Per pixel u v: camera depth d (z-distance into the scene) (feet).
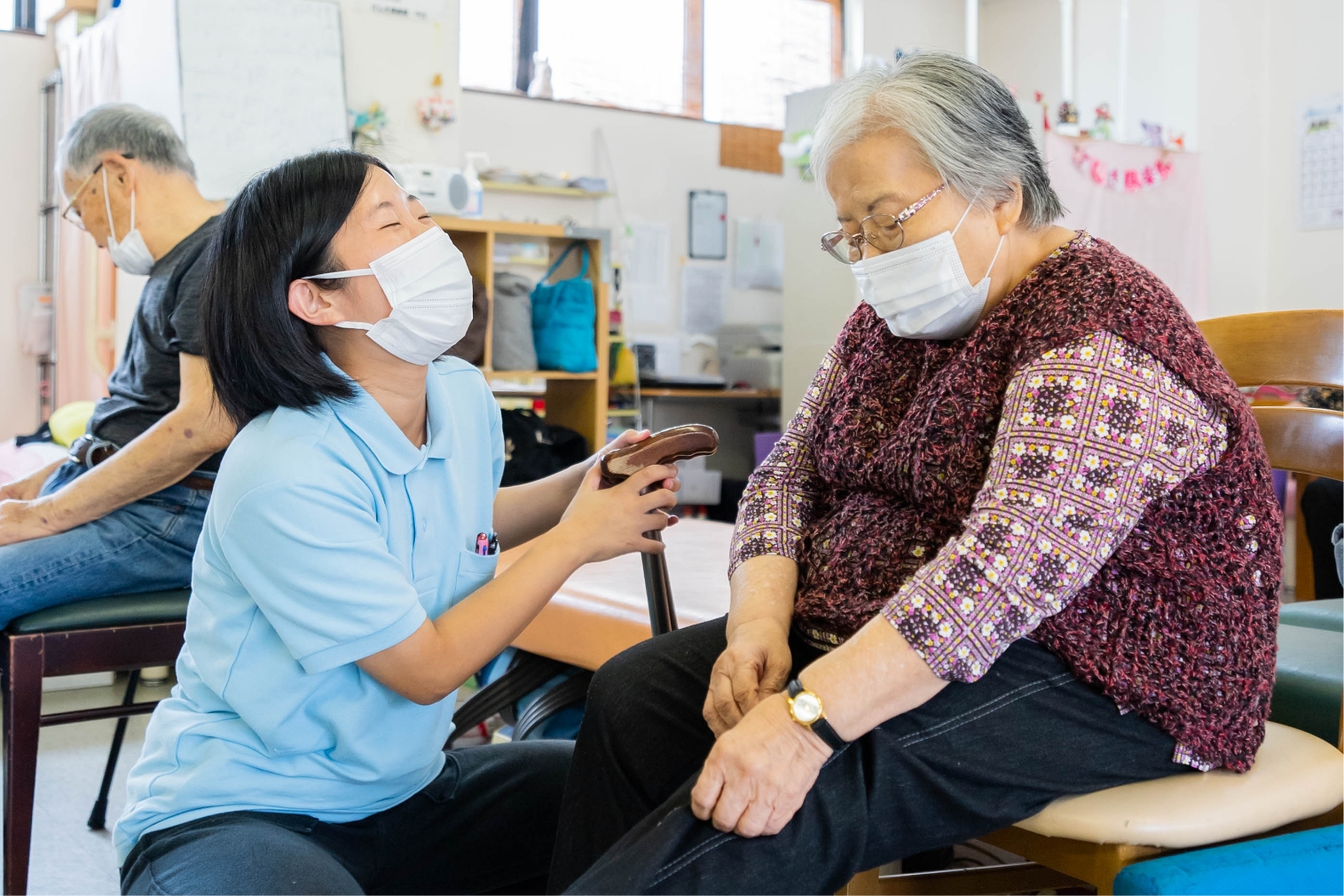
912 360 4.00
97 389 14.97
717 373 21.35
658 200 20.61
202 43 11.15
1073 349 3.26
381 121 12.62
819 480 4.35
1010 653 3.45
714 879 3.00
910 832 3.33
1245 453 3.42
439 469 3.92
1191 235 17.11
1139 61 19.34
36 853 7.06
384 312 3.68
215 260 3.57
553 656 6.02
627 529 3.94
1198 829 3.32
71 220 7.39
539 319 13.71
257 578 3.44
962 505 3.57
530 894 4.61
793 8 22.08
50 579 6.19
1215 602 3.42
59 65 17.06
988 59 23.56
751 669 3.54
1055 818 3.40
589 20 20.01
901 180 3.51
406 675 3.52
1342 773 3.72
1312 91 18.24
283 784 3.75
